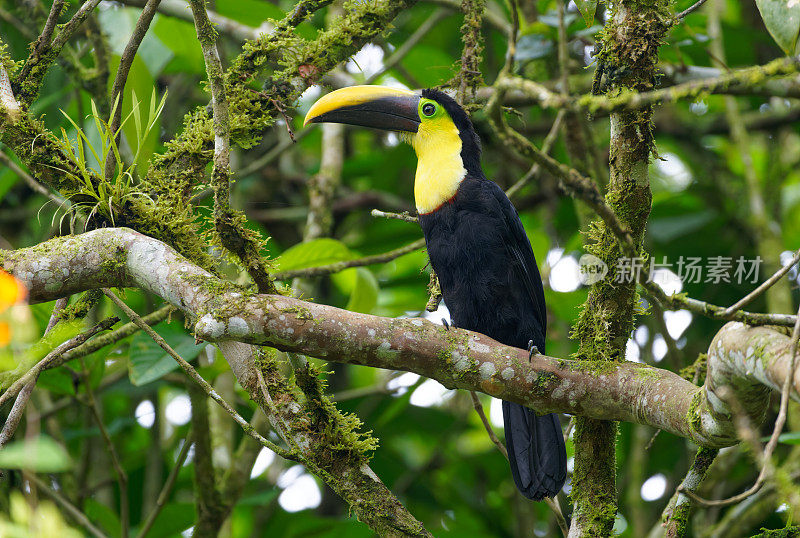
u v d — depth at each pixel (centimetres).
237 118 743
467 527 1277
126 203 685
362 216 1412
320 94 1243
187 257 695
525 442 784
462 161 859
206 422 913
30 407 508
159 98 1223
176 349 862
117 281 641
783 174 1312
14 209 1285
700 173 1368
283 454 609
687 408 579
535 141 1319
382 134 1501
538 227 1347
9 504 789
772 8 643
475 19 866
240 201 1227
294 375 648
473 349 617
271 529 1076
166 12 1018
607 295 673
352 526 1026
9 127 684
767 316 512
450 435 1230
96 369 926
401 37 1364
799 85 968
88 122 945
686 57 1122
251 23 1096
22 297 470
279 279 879
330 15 1136
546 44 1034
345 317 596
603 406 626
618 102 471
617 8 660
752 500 947
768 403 538
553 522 1212
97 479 1149
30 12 1030
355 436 671
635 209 664
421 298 1288
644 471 1090
